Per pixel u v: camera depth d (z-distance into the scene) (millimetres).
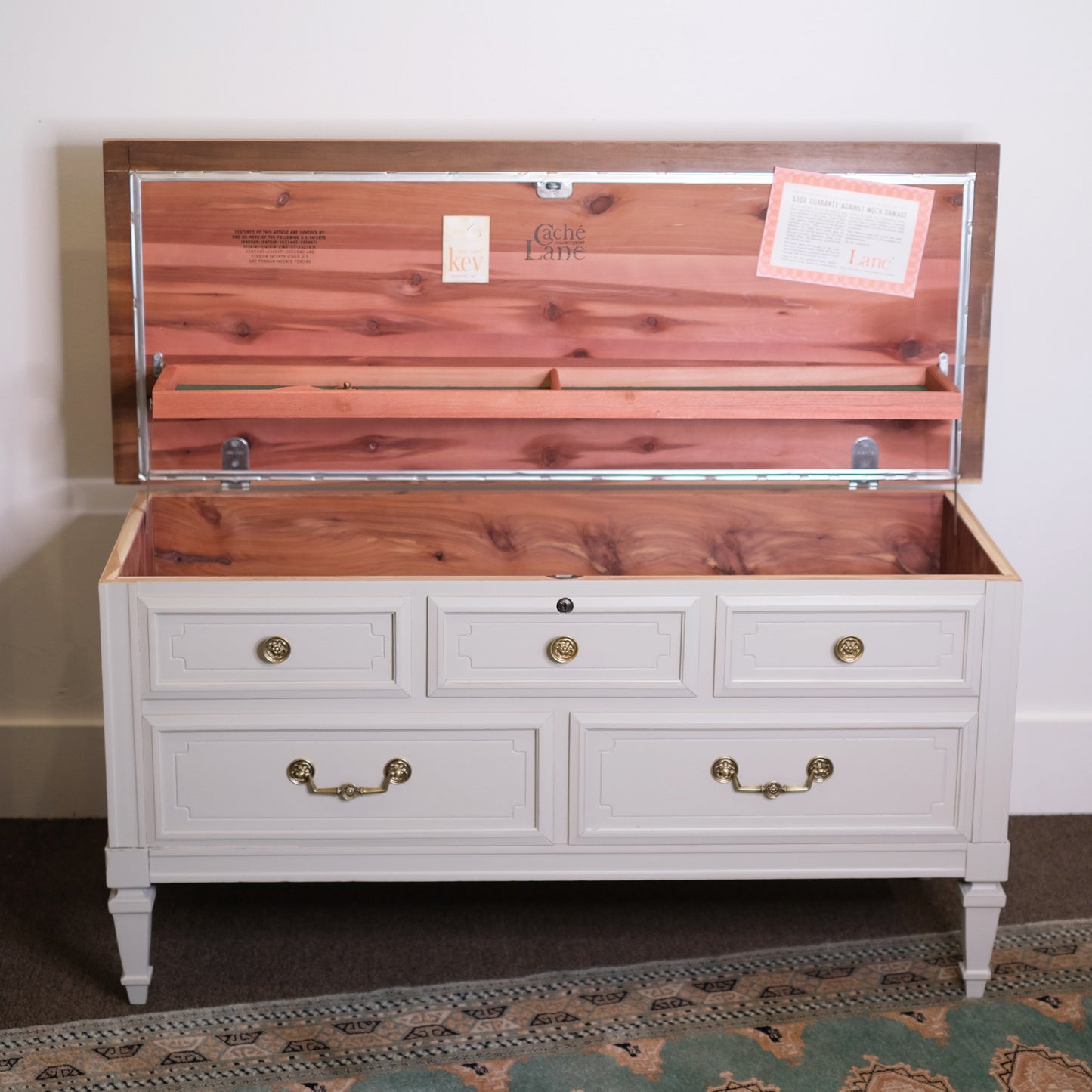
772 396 2234
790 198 2281
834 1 2373
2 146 2367
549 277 2305
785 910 2330
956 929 2275
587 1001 2051
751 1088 1849
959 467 2387
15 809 2654
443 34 2363
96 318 2451
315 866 2018
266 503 2393
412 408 2203
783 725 1989
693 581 1936
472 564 2451
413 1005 2039
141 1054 1918
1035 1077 1880
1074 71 2412
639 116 2416
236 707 1950
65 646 2600
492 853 2029
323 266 2277
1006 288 2506
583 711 1979
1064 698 2680
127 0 2318
